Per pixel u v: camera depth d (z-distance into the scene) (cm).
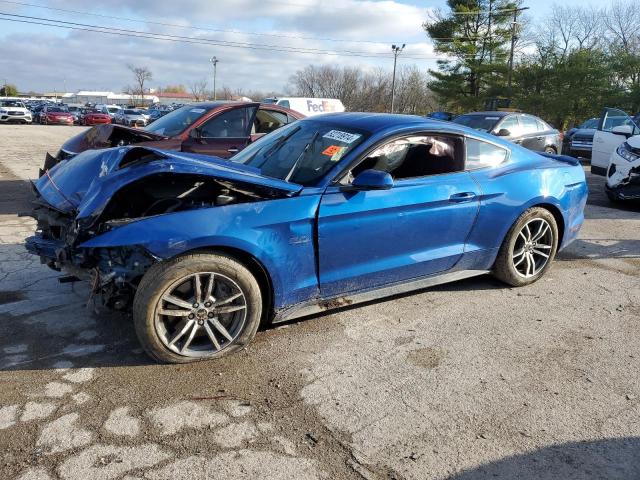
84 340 351
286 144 414
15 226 639
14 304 404
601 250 594
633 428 275
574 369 333
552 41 4419
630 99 3891
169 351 315
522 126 1255
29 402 282
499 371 328
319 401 292
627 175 801
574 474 241
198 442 255
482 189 417
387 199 368
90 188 329
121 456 243
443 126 414
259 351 345
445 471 241
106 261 316
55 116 3872
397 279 396
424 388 307
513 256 454
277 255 331
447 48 4316
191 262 306
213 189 352
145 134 671
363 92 7131
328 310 401
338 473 237
